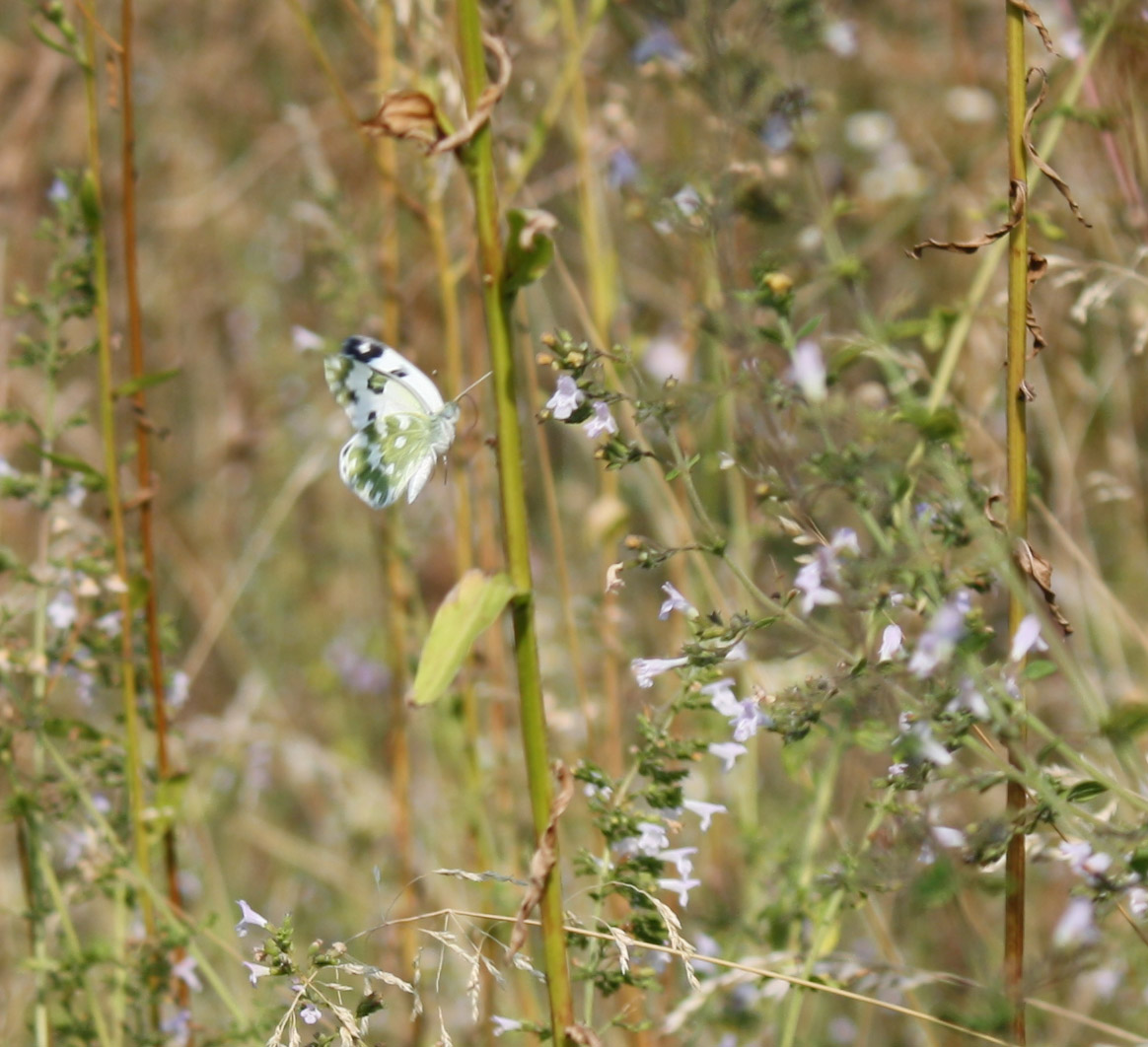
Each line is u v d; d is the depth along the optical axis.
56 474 4.41
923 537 3.16
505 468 2.67
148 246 9.15
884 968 3.56
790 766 3.52
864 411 3.17
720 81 4.03
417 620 5.30
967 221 5.81
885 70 6.97
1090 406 5.56
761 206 4.05
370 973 2.78
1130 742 2.99
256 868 6.35
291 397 8.32
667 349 4.80
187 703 7.41
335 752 6.83
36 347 4.35
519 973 4.55
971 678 2.85
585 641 5.54
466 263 5.02
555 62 5.29
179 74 9.52
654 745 3.23
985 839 2.91
